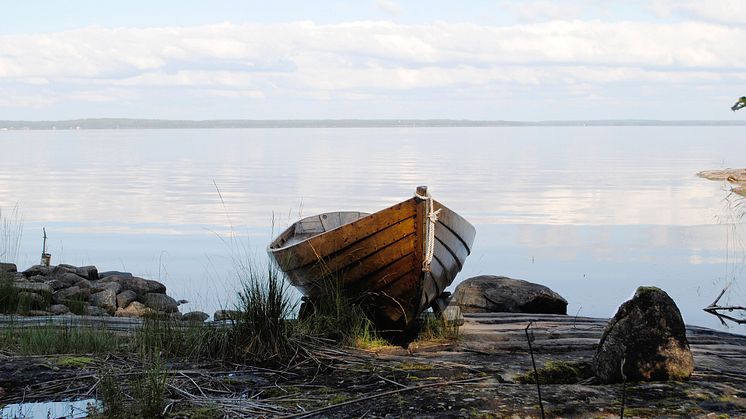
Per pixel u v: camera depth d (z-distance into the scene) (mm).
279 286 7121
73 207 29125
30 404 5527
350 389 5863
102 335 7297
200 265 16953
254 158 73125
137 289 12992
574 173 49500
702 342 7992
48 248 19312
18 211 27609
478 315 9461
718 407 5281
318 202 30891
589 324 8773
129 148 103125
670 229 23031
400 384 5871
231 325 7133
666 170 52125
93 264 17219
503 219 25672
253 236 21422
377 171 52469
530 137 180375
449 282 8477
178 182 42156
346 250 7488
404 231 7340
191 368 6484
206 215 26453
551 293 10602
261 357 6695
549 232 22578
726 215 26312
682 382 5824
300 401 5562
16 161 66500
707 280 15430
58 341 7086
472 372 6250
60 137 188875
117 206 29500
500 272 16484
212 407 5410
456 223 8172
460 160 68750
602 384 5996
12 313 10031
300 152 88812
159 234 21812
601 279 15688
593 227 23656
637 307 6004
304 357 6750
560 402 5348
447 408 5258
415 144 122875
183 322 7746
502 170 53219
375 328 7926
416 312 7762
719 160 66062
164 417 5250
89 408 5406
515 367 6391
